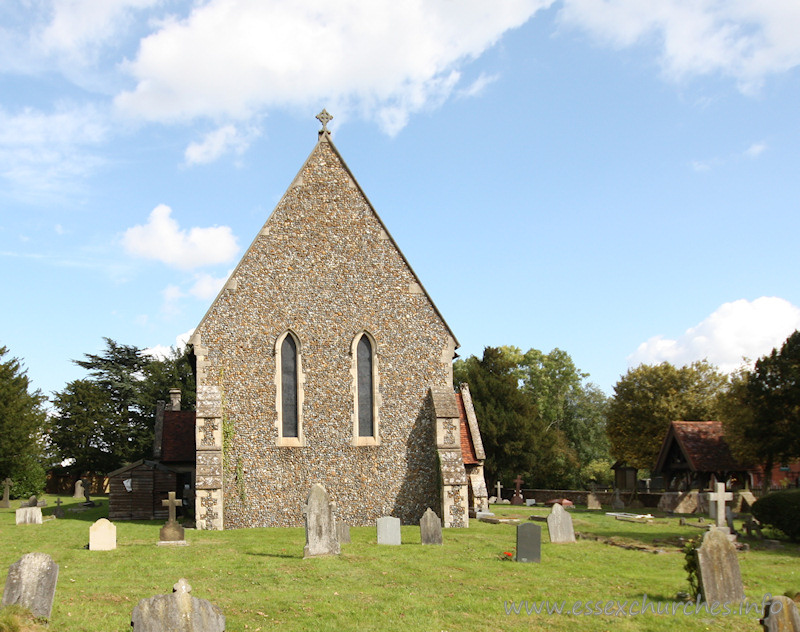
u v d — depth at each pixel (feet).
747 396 111.65
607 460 228.63
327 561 54.08
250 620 37.19
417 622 37.11
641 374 172.65
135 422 210.38
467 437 102.06
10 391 148.05
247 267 87.97
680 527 85.87
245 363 85.87
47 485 197.36
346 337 88.63
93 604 39.91
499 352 199.31
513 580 47.96
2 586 44.24
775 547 67.46
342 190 92.38
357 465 86.07
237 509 82.33
